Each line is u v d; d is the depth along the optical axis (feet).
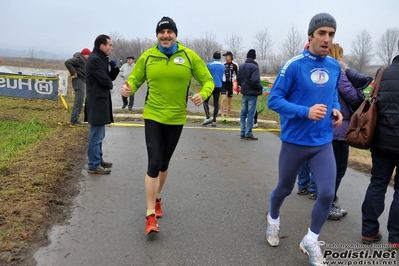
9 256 9.87
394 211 11.24
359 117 11.38
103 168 17.66
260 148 24.85
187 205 14.34
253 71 26.09
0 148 20.31
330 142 10.30
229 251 10.93
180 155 21.86
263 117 40.24
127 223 12.47
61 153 20.04
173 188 16.19
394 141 10.76
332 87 10.05
